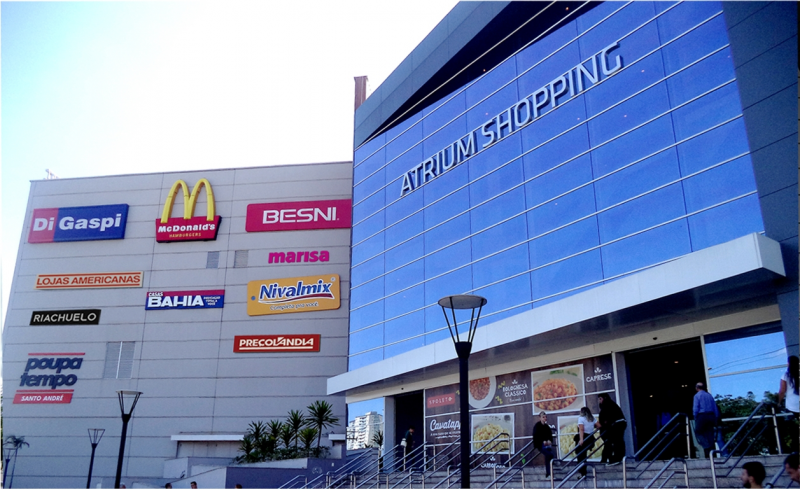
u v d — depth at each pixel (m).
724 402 15.83
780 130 14.80
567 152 21.42
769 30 15.38
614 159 19.61
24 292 45.00
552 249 21.22
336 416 38.88
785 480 11.30
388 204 30.83
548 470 16.53
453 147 27.17
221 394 40.66
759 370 15.27
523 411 21.78
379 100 33.03
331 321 41.09
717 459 13.23
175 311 42.94
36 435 41.44
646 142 18.67
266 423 39.53
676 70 18.19
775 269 13.51
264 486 28.48
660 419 18.62
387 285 29.70
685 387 18.69
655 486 13.41
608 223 19.34
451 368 24.44
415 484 21.81
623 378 18.81
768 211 14.71
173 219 44.81
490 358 22.27
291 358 40.75
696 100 17.42
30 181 47.38
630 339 18.67
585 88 21.22
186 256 44.03
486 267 24.02
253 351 41.25
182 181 45.62
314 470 29.23
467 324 24.33
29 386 42.69
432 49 28.97
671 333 17.48
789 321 13.78
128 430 40.69
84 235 45.47
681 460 12.58
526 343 19.92
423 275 27.47
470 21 26.66
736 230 15.66
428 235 27.64
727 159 16.27
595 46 21.14
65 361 42.91
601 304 16.61
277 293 42.22
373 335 29.91
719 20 17.23
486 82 26.00
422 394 28.86
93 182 46.72
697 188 16.89
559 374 20.75
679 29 18.33
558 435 20.30
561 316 17.89
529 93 23.64
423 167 28.81
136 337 42.78
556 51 22.77
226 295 42.78
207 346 41.84
